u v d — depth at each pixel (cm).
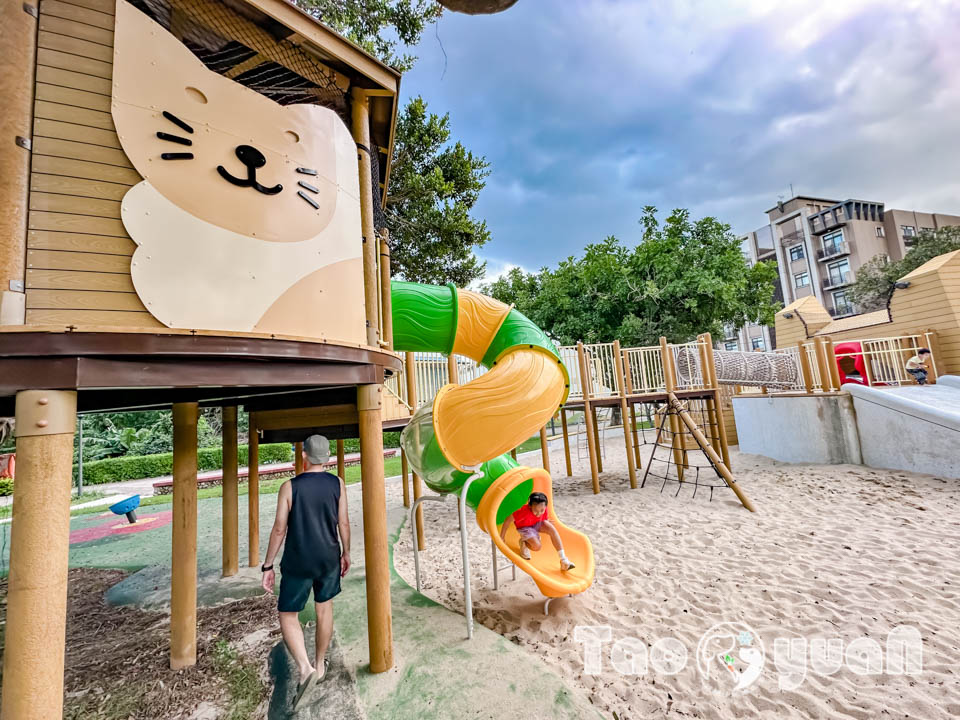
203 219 245
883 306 3419
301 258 284
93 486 1578
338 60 338
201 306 238
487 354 548
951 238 3234
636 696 295
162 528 902
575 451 1688
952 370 1163
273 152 278
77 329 198
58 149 213
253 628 405
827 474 864
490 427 427
